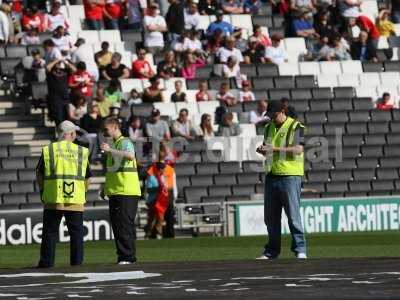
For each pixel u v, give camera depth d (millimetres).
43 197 38438
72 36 78125
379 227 71062
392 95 84188
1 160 69312
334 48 85438
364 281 30094
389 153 79938
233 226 68125
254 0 85750
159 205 65125
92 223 62969
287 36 86000
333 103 81000
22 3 78125
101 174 69750
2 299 27297
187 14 81250
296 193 40281
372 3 90688
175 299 26688
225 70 79438
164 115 74000
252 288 28844
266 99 79562
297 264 35906
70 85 71750
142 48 77125
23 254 51594
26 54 75125
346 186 77000
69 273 34500
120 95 73375
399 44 88938
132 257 39812
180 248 54156
